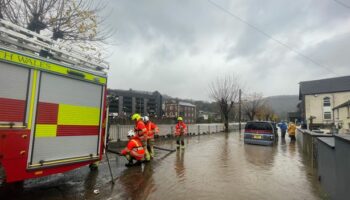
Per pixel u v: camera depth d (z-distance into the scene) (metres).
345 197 4.20
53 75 5.40
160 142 17.77
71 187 6.16
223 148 14.59
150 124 10.68
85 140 6.18
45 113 5.20
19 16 9.29
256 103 56.59
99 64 6.66
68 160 5.68
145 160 9.69
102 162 9.45
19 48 5.00
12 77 4.64
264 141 16.56
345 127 40.72
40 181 6.57
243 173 8.13
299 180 7.39
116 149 13.05
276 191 6.29
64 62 5.87
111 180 6.86
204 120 63.06
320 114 51.03
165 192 6.02
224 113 35.03
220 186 6.61
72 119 5.83
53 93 5.39
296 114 73.12
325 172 6.31
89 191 5.90
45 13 9.65
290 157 11.70
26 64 4.86
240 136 25.31
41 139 5.11
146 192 5.98
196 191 6.15
